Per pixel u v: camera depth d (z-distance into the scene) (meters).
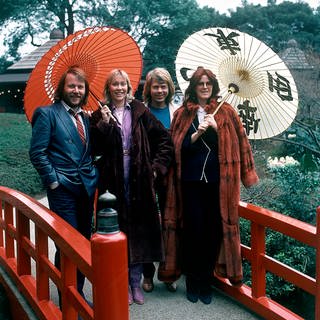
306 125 8.20
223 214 2.79
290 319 2.56
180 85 3.14
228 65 3.11
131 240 2.80
